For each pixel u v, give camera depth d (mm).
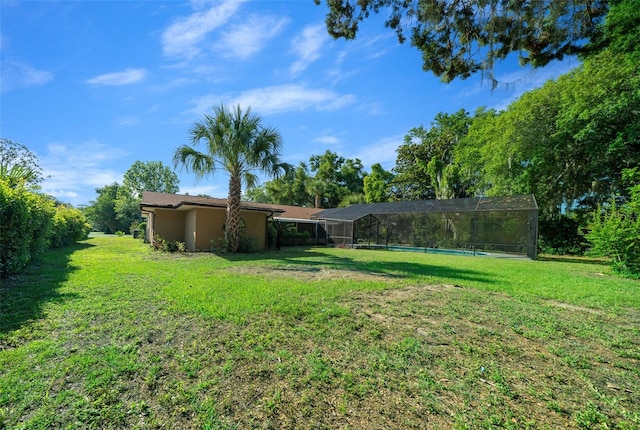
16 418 1937
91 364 2664
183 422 1963
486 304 4980
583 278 7789
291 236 20250
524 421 2041
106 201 49719
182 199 17406
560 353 3133
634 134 11742
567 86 13531
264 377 2545
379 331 3658
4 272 6113
